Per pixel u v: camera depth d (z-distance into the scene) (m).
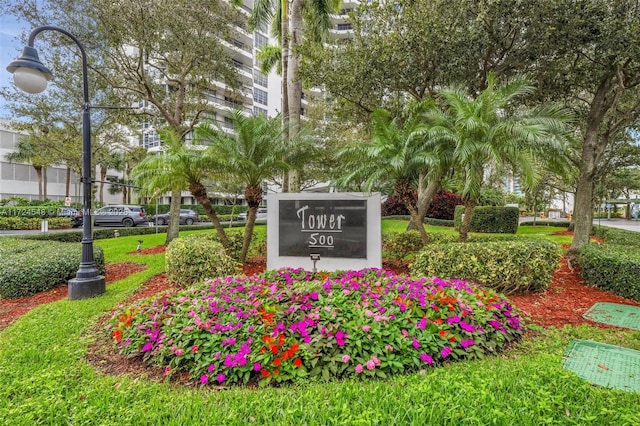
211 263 5.34
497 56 7.33
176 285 5.60
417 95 8.15
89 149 5.31
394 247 7.11
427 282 3.95
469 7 6.59
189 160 6.43
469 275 4.92
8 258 5.93
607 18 5.78
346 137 14.48
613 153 11.49
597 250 5.66
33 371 2.73
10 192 27.92
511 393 2.21
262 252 8.05
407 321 2.97
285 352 2.61
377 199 4.73
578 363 2.82
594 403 2.10
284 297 3.50
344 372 2.60
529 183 5.43
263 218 26.02
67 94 10.28
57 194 30.80
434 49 6.97
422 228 6.48
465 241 6.15
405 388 2.31
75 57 9.58
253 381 2.59
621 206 38.75
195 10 8.97
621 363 2.82
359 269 4.71
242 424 1.98
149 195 7.48
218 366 2.61
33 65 4.46
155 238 12.93
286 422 1.97
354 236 4.76
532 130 4.90
